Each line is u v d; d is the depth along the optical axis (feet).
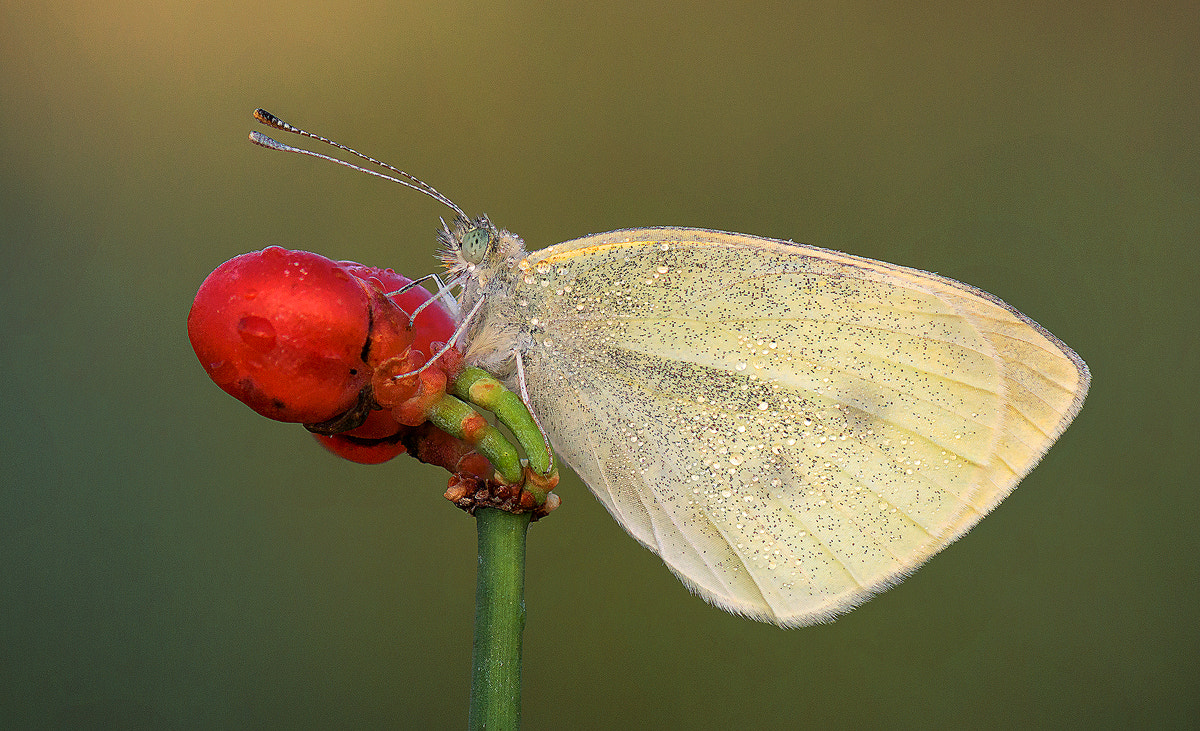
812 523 0.76
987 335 0.75
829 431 0.75
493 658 0.70
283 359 0.70
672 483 0.76
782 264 0.75
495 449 0.70
